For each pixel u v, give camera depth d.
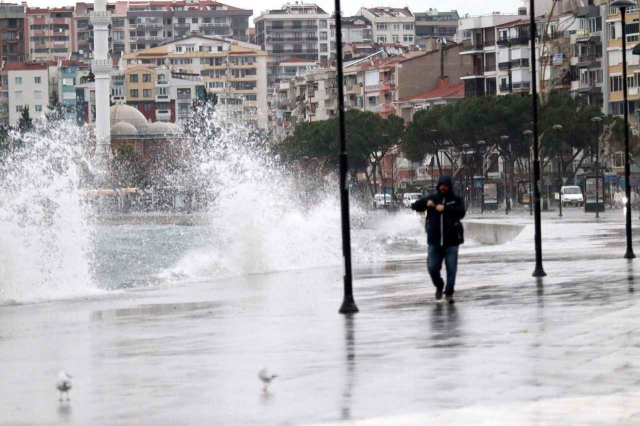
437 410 16.38
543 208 171.00
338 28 34.59
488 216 156.00
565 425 15.03
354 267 61.16
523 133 189.12
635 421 15.21
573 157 191.12
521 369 19.91
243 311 35.53
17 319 37.03
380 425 15.48
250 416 16.52
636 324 26.48
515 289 38.91
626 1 58.62
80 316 37.16
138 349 25.55
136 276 71.44
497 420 15.49
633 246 67.56
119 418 16.73
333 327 28.73
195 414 16.83
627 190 55.53
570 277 43.88
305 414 16.52
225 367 21.73
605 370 19.55
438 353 22.48
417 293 39.41
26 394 19.34
